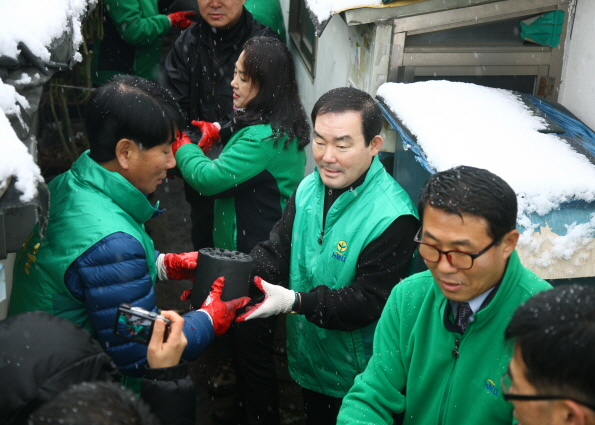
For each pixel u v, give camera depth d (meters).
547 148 2.46
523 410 1.19
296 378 2.78
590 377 1.09
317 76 4.28
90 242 1.90
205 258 2.23
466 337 1.64
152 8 4.69
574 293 1.19
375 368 1.83
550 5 2.97
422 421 1.78
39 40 1.99
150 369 1.69
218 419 3.39
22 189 1.45
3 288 1.91
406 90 2.89
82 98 4.66
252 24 4.10
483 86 3.04
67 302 1.98
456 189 1.49
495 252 1.51
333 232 2.47
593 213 2.22
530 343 1.15
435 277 1.59
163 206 5.43
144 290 1.95
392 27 2.99
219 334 2.17
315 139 2.38
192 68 4.03
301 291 2.66
